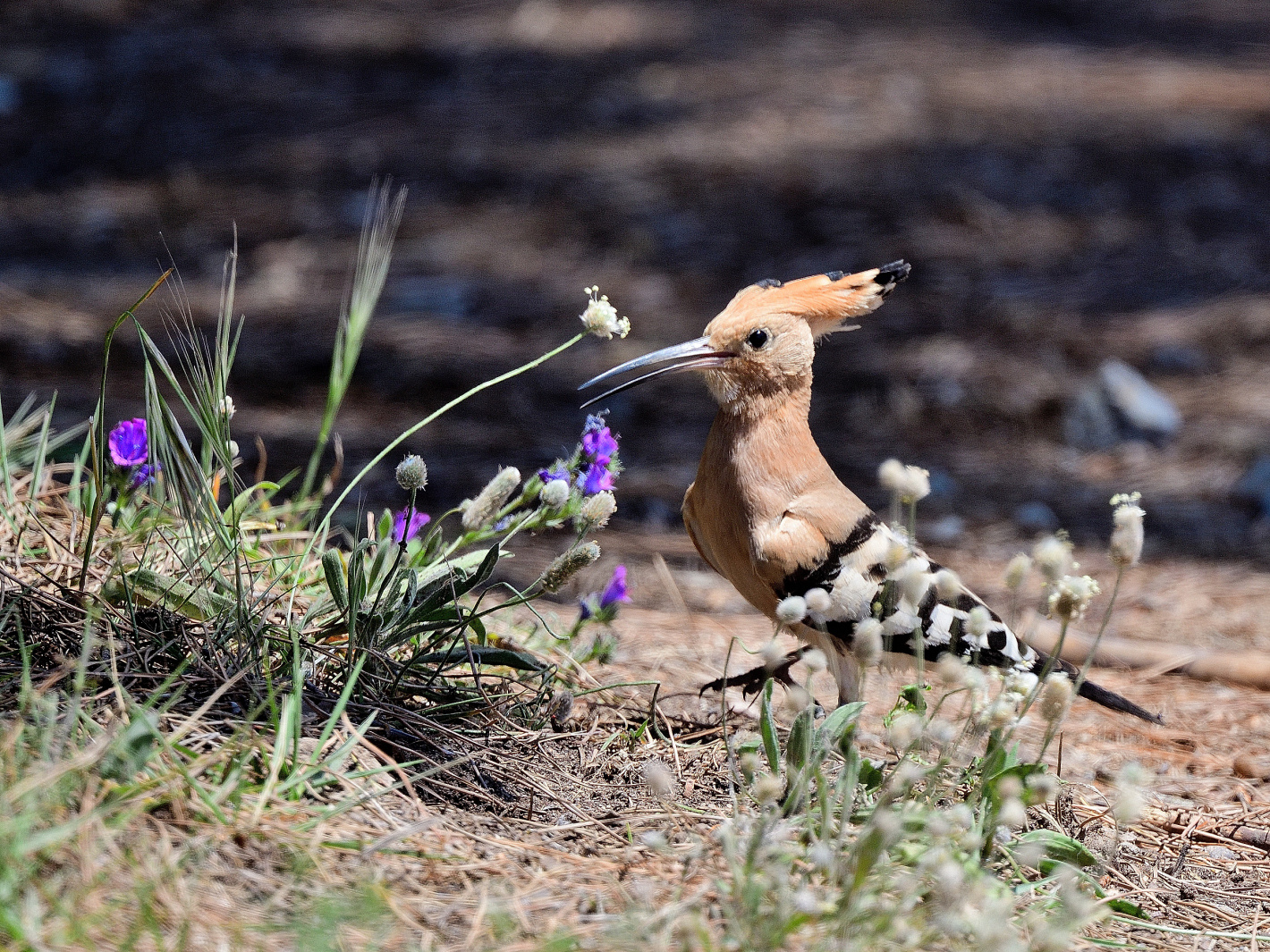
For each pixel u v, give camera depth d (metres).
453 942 4.44
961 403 14.20
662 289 16.38
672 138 20.95
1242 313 16.05
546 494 6.18
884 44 26.69
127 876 4.36
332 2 27.59
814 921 4.54
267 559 6.56
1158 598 10.39
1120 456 13.42
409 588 6.16
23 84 22.16
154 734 4.83
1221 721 8.16
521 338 15.24
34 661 5.66
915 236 17.91
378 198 18.62
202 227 17.67
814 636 6.72
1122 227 18.58
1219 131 22.41
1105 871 5.80
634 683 6.73
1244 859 6.20
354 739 5.34
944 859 4.85
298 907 4.46
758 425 6.78
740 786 6.08
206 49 24.30
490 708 6.24
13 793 4.30
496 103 22.23
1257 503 12.30
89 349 14.02
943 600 6.62
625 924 4.57
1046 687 5.55
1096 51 27.28
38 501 7.26
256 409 13.27
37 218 17.77
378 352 14.55
